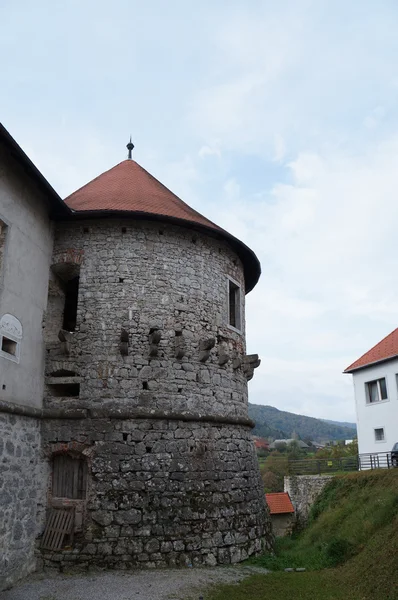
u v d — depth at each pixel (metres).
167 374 11.20
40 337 10.88
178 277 12.02
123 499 10.00
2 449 8.87
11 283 9.65
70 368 10.92
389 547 9.31
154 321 11.42
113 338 11.11
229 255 13.73
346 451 39.50
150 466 10.41
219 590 8.53
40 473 10.28
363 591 8.22
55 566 9.53
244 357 13.61
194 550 10.18
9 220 9.65
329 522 14.48
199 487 10.80
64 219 11.95
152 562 9.71
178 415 10.96
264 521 12.48
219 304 12.82
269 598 8.08
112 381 10.80
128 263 11.66
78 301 11.38
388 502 12.01
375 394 26.47
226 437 11.95
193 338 11.85
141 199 12.77
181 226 12.35
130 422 10.60
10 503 8.97
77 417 10.50
